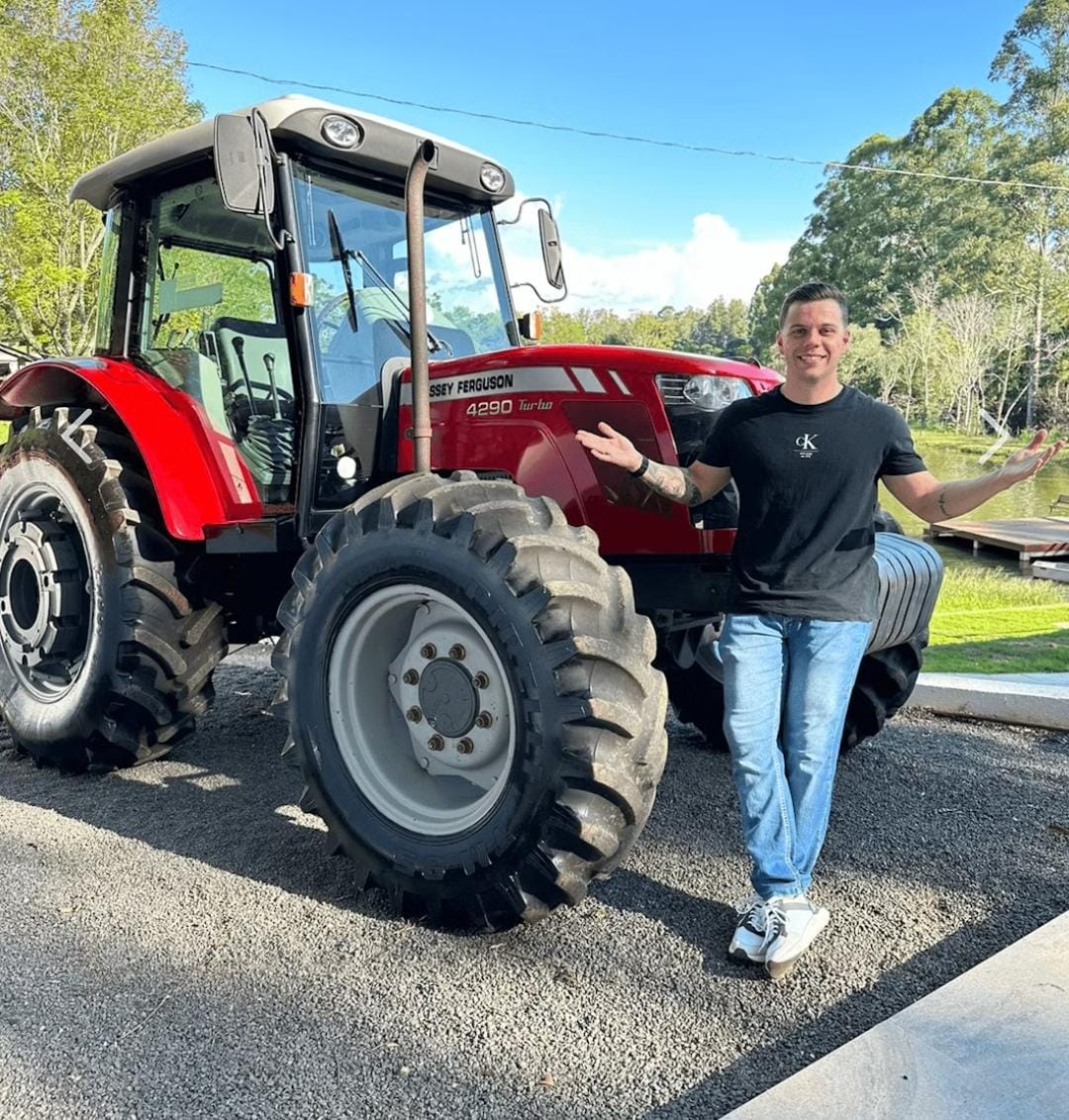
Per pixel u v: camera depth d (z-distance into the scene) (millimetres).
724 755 4230
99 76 16969
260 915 2807
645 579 3146
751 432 2578
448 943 2650
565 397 3209
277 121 3375
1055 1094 1832
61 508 4078
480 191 4086
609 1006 2342
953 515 2504
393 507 2756
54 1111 1984
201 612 3898
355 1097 2023
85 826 3477
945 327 51625
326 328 3613
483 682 2688
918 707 4926
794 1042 2195
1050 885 2943
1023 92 59406
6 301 16953
